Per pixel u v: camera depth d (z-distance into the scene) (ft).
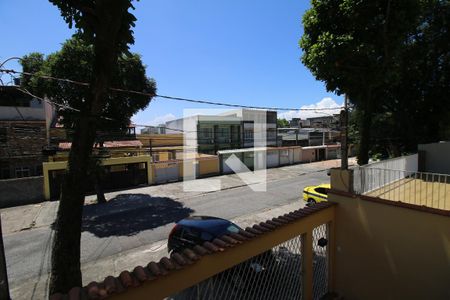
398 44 24.68
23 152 61.62
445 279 14.11
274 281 15.35
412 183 24.67
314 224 17.06
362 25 24.50
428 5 33.09
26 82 41.78
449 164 33.60
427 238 14.71
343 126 21.03
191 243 24.29
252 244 13.00
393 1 23.15
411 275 15.39
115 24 14.19
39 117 65.87
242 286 14.21
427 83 40.22
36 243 32.89
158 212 44.45
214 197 53.98
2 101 63.36
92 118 15.21
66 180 15.10
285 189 60.18
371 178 20.66
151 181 68.80
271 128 122.52
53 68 40.09
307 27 27.73
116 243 32.09
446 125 40.83
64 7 14.11
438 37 37.76
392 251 16.17
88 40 15.30
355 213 17.95
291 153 103.40
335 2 25.38
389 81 28.37
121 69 44.37
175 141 112.57
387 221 16.38
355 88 27.66
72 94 40.45
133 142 85.30
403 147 44.93
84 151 15.31
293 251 16.47
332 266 19.03
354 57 24.36
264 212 43.24
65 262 14.67
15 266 26.66
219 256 11.70
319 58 25.12
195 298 13.85
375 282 17.02
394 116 44.70
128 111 47.32
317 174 80.07
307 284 16.58
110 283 9.07
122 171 65.16
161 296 9.94
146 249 30.32
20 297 21.36
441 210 14.16
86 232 35.91
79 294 8.73
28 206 50.60
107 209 46.73
